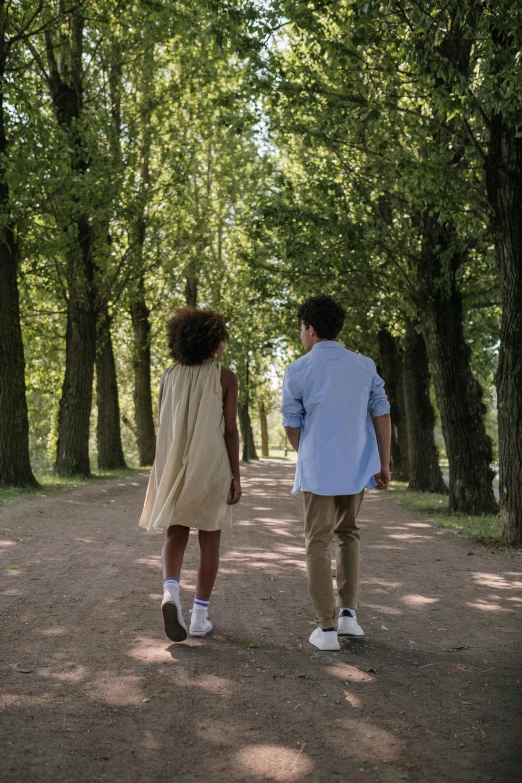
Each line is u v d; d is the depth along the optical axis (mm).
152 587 6133
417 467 20156
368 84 10453
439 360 14016
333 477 4359
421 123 10750
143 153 21609
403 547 9148
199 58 19016
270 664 4020
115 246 21172
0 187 15352
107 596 5703
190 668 3900
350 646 4441
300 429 4574
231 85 19328
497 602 5828
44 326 26062
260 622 5016
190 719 3213
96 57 20344
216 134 24719
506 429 9297
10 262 15562
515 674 3918
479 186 10414
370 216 13805
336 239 14336
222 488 4465
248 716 3264
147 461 29828
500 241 9438
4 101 14539
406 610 5504
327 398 4441
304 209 14477
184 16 12617
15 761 2738
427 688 3672
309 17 10242
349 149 13312
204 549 4582
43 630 4625
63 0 16281
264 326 22516
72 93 19328
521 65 7781
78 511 12477
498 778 2691
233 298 30484
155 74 20953
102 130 18547
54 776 2646
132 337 30719
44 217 17766
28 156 14305
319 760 2840
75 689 3543
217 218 29656
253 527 11336
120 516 12125
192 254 26000
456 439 13891
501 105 7992
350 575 4680
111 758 2820
